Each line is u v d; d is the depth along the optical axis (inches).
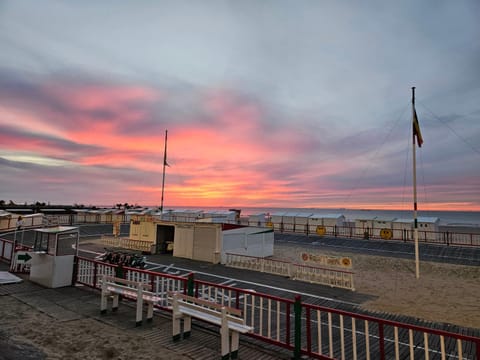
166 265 880.9
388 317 478.0
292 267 774.5
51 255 401.1
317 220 1679.4
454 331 419.5
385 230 1401.3
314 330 390.0
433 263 914.7
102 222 2062.0
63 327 264.4
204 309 238.4
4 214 1520.7
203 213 1653.5
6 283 409.4
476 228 2209.6
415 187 805.9
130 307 327.0
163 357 214.7
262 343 257.8
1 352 207.8
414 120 824.3
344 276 681.0
